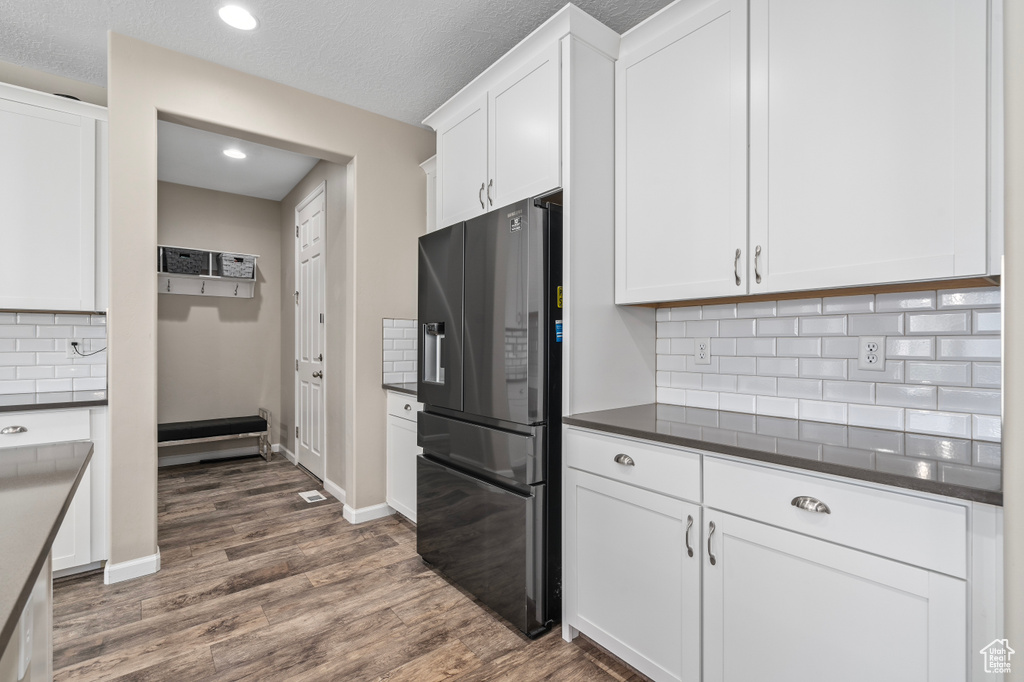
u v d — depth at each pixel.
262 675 1.63
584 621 1.74
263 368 4.78
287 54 2.39
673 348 2.11
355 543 2.68
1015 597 0.82
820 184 1.37
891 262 1.24
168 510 3.19
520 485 1.86
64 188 2.40
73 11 2.07
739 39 1.55
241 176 4.16
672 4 1.70
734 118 1.56
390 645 1.79
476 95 2.27
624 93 1.92
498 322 1.93
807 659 1.17
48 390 2.71
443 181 2.53
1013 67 0.81
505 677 1.63
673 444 1.44
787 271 1.44
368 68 2.51
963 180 1.13
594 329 1.90
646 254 1.83
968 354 1.39
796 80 1.42
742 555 1.30
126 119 2.23
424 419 2.36
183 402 4.37
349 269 3.05
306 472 4.09
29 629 0.80
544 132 1.89
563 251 1.83
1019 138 0.81
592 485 1.71
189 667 1.67
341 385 3.35
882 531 1.06
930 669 0.99
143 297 2.29
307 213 4.12
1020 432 0.82
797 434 1.46
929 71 1.18
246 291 4.62
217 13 2.08
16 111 2.30
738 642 1.31
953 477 1.00
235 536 2.77
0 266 2.27
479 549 2.01
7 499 0.77
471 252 2.07
